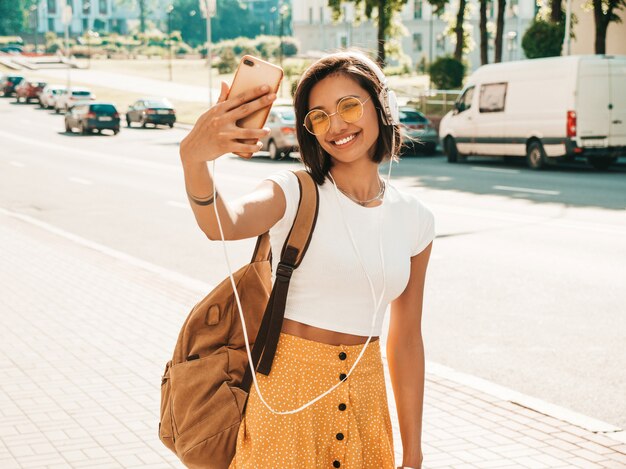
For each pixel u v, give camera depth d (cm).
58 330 736
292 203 235
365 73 236
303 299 238
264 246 251
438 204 1616
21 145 3428
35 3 15312
